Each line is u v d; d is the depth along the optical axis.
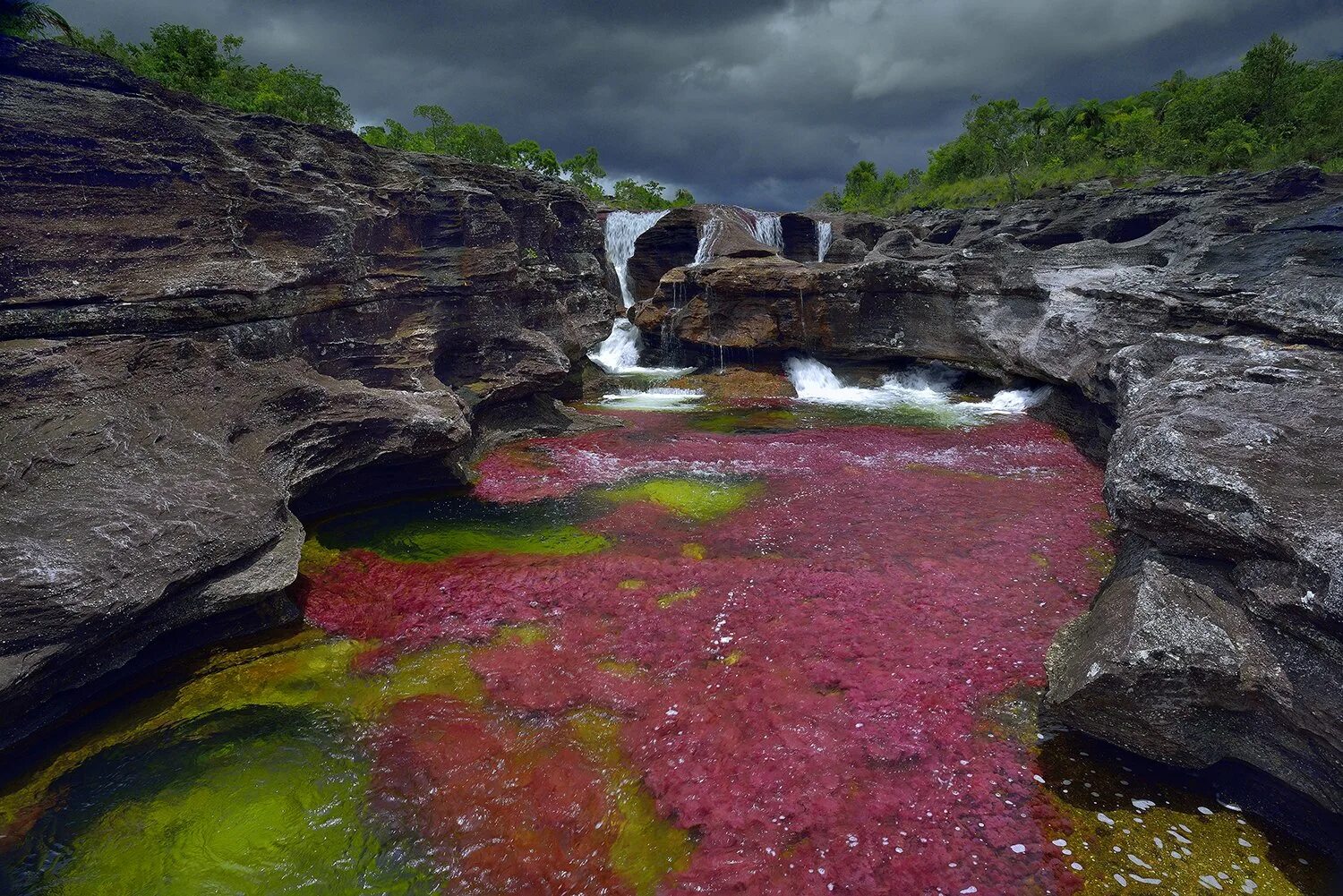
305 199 17.62
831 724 9.44
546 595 13.12
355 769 8.87
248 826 7.98
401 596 13.11
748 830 7.80
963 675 10.42
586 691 10.29
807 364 35.09
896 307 33.34
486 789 8.50
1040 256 33.53
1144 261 32.34
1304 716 7.11
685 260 50.31
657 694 10.23
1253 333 18.44
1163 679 7.83
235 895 7.12
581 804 8.27
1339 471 8.68
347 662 11.14
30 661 8.28
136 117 14.70
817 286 34.22
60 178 13.24
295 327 16.95
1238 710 7.68
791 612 12.38
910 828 7.75
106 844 7.74
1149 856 7.34
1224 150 56.22
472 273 23.12
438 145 58.16
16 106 12.99
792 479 19.84
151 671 10.66
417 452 17.30
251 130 18.34
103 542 9.58
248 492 12.18
